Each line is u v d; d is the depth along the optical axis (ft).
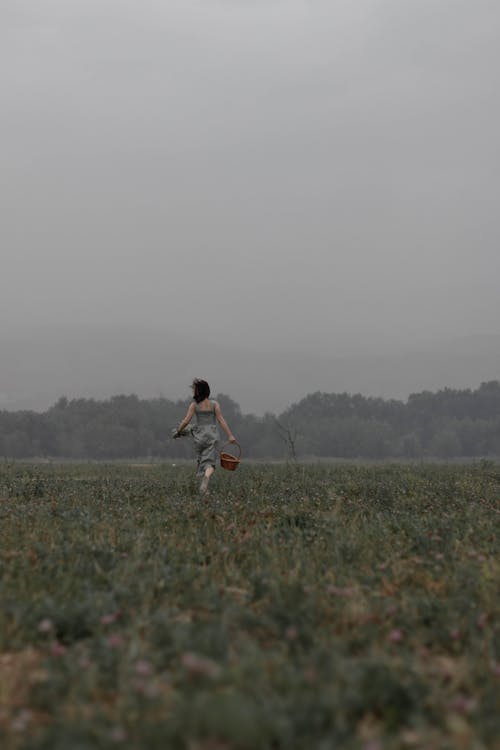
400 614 41.39
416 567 53.47
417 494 104.78
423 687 30.66
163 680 31.81
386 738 26.53
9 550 57.77
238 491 107.24
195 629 37.32
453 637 37.91
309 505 90.48
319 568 52.60
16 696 31.60
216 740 25.99
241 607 42.50
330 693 29.01
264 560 54.80
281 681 30.86
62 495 101.04
